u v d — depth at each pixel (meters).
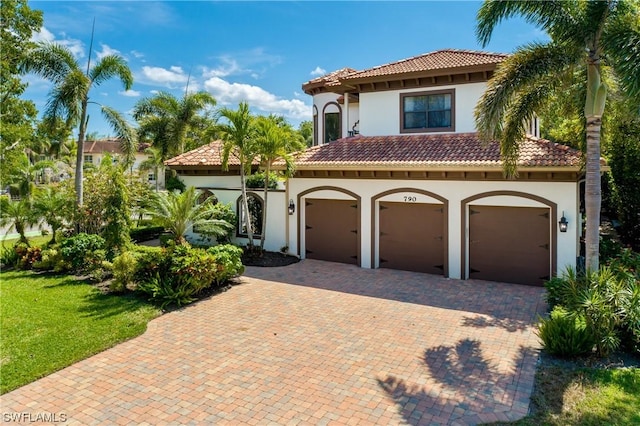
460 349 8.89
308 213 18.17
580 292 8.90
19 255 17.75
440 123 17.11
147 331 10.12
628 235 18.50
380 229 16.53
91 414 6.59
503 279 14.36
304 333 9.90
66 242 16.30
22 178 31.61
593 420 6.22
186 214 15.35
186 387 7.41
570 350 8.18
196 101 34.16
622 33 10.05
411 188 15.55
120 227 16.36
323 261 17.83
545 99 12.07
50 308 11.71
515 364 8.14
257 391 7.25
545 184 13.38
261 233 19.30
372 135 18.42
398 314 11.18
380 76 17.50
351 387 7.35
